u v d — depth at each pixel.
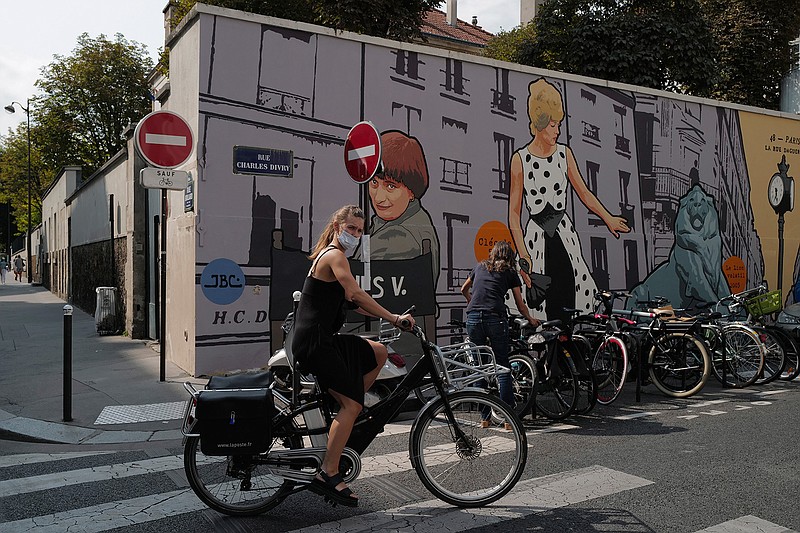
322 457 4.35
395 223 10.64
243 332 9.41
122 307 15.19
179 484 5.18
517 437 4.67
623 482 5.12
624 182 13.17
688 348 8.81
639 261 13.32
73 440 6.59
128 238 13.95
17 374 9.64
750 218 15.02
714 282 14.38
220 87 9.30
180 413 7.43
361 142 8.84
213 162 9.26
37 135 42.59
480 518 4.40
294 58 9.83
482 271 7.04
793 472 5.39
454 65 11.23
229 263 9.34
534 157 12.09
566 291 12.38
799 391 9.19
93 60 42.09
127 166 14.07
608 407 8.12
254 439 4.16
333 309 4.31
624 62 18.77
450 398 4.62
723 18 23.50
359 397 4.31
